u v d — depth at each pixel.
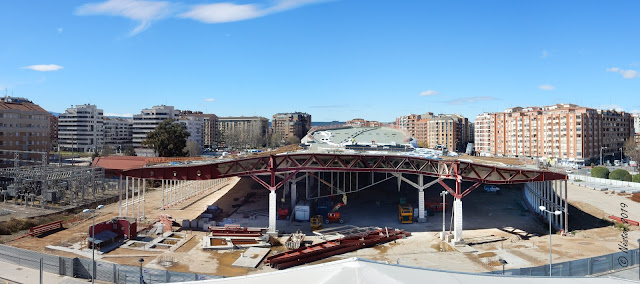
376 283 18.59
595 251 43.56
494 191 86.19
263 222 57.16
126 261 40.34
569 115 140.00
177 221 57.09
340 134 94.19
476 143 185.00
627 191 76.94
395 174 58.59
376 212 64.62
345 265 20.48
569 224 56.84
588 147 139.62
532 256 42.25
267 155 50.97
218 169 51.81
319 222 53.62
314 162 53.31
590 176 99.06
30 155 108.69
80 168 74.69
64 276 35.09
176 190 83.06
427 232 52.69
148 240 47.88
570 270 33.91
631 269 35.44
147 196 78.00
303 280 19.47
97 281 34.25
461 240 46.84
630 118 173.38
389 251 44.91
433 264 40.16
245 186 89.31
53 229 51.22
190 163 54.75
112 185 85.56
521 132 157.50
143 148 151.88
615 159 159.62
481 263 40.19
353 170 53.38
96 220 57.22
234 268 39.00
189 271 37.97
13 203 66.88
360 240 46.56
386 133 96.69
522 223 57.72
